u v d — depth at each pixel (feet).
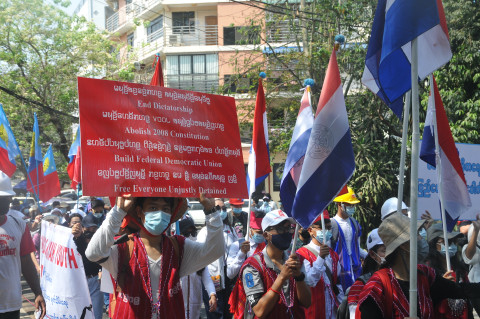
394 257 12.53
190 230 25.38
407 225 12.49
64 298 20.77
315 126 14.92
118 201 12.69
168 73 111.86
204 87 110.52
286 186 18.06
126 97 13.38
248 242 21.56
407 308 11.98
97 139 12.85
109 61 93.09
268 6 61.87
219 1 109.29
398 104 17.97
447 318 13.57
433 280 12.96
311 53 54.34
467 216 25.67
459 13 50.21
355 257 25.34
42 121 89.92
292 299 14.70
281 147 56.24
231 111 15.03
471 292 13.99
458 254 22.80
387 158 48.47
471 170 25.91
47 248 22.13
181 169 13.82
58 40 88.02
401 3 13.83
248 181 24.34
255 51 61.98
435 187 24.62
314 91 54.44
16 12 85.71
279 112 62.39
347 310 14.56
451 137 20.25
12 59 85.51
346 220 25.73
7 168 33.40
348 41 54.60
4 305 18.20
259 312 14.08
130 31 127.44
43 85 87.04
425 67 16.35
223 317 28.30
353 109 52.70
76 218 26.35
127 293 12.84
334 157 14.75
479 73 49.37
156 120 13.71
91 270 20.92
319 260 18.61
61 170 103.50
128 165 13.11
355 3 54.24
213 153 14.48
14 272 18.56
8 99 84.38
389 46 13.94
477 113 48.85
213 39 111.04
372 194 45.27
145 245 13.28
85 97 12.87
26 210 53.06
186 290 21.75
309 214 14.51
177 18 113.91
